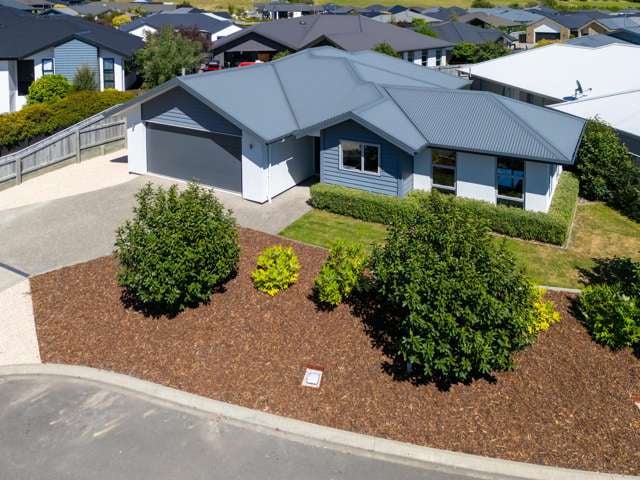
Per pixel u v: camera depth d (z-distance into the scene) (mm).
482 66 35375
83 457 9547
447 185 19531
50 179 23469
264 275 13742
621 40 39281
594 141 21453
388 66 28375
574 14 80000
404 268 10562
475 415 10453
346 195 19141
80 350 12320
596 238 18094
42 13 85938
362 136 19312
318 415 10469
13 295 14430
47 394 11078
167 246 12516
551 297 14312
